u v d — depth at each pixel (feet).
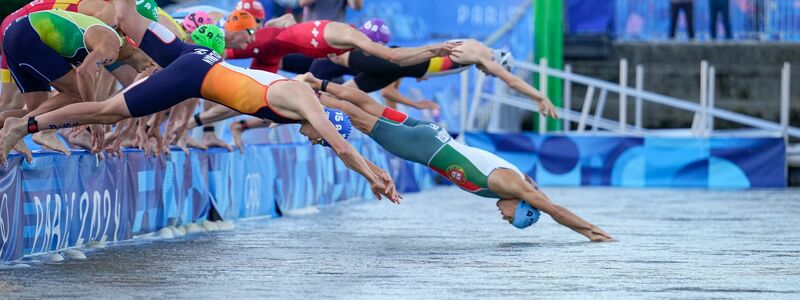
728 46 151.74
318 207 88.02
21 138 47.70
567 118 125.80
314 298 40.96
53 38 48.62
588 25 152.15
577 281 45.50
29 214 50.70
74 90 50.47
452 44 61.05
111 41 49.24
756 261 52.47
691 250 57.16
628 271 48.62
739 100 146.82
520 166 120.26
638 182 119.75
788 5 155.22
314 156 87.40
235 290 42.86
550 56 135.74
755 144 118.62
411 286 43.96
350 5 80.53
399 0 131.34
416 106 73.61
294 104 46.73
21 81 50.88
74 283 44.57
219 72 47.37
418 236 64.59
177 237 63.46
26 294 41.70
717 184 119.03
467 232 67.21
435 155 59.82
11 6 83.20
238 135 73.87
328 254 55.06
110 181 58.08
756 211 84.33
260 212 77.30
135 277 46.42
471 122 118.83
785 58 151.43
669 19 155.53
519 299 40.75
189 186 66.59
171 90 47.14
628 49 151.33
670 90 146.61
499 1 135.54
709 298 41.19
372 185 47.37
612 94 146.61
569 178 120.26
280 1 111.04
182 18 63.77
